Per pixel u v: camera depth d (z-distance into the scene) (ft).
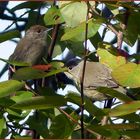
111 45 32.65
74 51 38.99
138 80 25.85
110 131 24.91
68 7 33.73
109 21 32.76
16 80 24.44
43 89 34.45
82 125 25.05
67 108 29.71
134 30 33.17
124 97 25.07
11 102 29.58
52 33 45.57
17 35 27.58
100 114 24.25
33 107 24.09
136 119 25.54
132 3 31.60
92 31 32.96
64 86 42.88
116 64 30.04
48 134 31.42
